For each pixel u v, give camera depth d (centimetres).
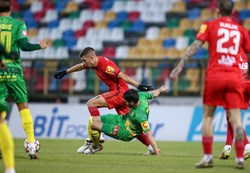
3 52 2144
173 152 2919
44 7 6788
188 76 5041
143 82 4575
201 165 2009
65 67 4619
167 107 4194
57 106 4338
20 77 2272
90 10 6569
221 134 4019
